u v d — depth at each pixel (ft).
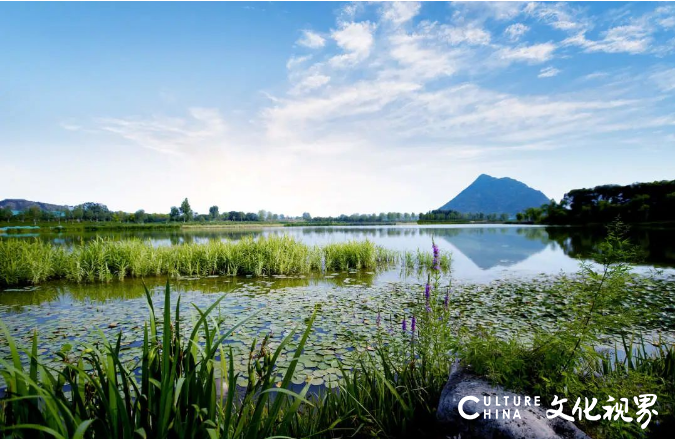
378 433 7.95
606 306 7.77
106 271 34.73
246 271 39.32
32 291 29.53
